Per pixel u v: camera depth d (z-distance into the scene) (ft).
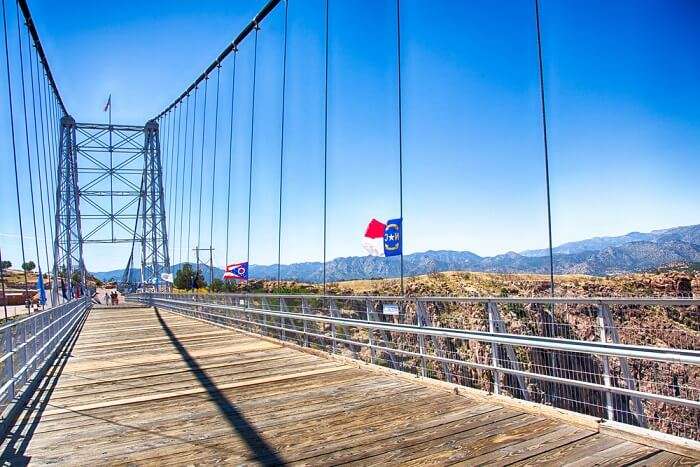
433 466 17.26
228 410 25.13
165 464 18.37
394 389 28.14
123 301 202.28
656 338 22.71
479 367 25.11
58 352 46.34
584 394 23.63
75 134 180.34
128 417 24.50
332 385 29.68
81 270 169.58
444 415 22.70
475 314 32.78
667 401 17.20
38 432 22.40
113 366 39.24
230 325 68.64
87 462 18.71
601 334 19.39
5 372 25.35
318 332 46.37
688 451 16.88
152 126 191.01
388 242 39.73
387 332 39.27
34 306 98.32
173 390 30.07
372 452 18.76
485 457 17.74
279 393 28.25
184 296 103.09
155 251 186.50
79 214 174.09
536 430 20.15
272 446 19.80
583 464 16.67
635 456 17.12
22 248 53.11
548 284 63.00
